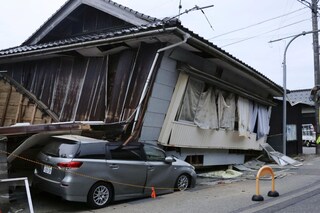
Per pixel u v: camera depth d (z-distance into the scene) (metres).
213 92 13.07
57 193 7.84
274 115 20.33
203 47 10.70
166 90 11.11
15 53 13.41
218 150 14.43
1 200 7.23
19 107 11.53
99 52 11.97
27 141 8.78
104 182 8.28
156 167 9.45
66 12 14.73
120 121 10.68
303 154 22.53
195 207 7.95
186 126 11.98
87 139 8.48
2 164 7.52
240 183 11.67
